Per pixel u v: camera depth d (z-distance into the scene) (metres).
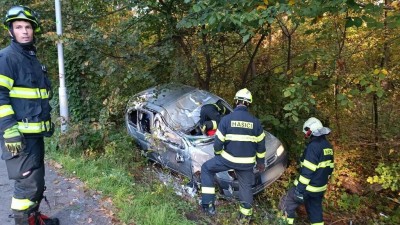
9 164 2.65
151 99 6.48
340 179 6.87
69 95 6.60
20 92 2.54
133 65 6.29
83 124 6.00
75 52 6.23
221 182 4.84
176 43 7.13
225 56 8.02
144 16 7.12
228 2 4.65
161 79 7.04
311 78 5.62
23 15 2.49
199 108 6.22
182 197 4.61
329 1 4.34
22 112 2.55
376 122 7.11
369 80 5.67
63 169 4.79
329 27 6.48
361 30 6.57
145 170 5.55
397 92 6.94
